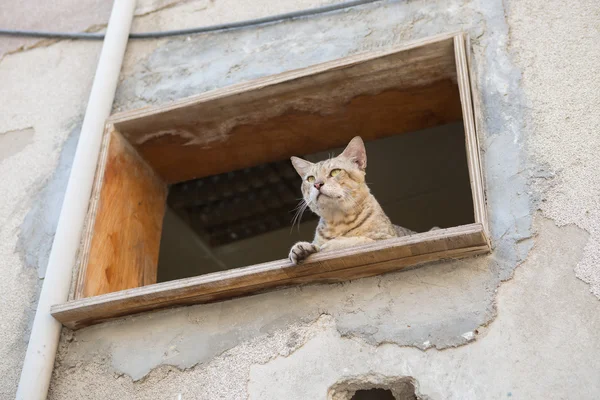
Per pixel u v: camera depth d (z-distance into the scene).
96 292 4.84
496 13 4.87
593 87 4.39
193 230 7.11
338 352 4.06
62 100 5.77
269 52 5.42
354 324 4.10
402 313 4.05
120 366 4.45
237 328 4.34
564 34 4.64
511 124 4.42
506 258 4.02
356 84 5.10
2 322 4.83
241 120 5.38
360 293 4.19
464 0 5.02
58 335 4.64
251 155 5.78
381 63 4.94
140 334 4.53
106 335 4.61
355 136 5.58
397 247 3.96
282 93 5.16
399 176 7.22
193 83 5.48
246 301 4.41
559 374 3.65
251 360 4.21
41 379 4.45
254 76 5.33
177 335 4.45
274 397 4.04
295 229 7.07
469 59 4.70
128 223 5.34
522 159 4.29
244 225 7.05
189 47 5.70
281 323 4.26
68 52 6.05
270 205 6.79
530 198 4.15
